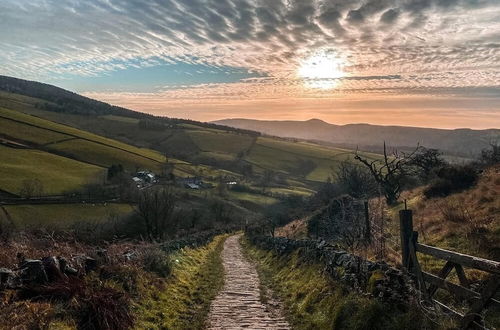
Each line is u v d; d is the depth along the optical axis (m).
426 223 16.75
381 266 9.52
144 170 110.94
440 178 24.17
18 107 192.12
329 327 9.11
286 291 14.12
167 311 10.55
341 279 10.88
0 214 56.44
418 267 8.74
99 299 8.23
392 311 7.91
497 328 7.00
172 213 44.12
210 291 14.23
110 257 11.37
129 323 8.58
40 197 69.25
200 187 106.94
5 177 79.25
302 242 18.30
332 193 51.03
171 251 19.78
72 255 10.27
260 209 94.00
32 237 12.16
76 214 59.97
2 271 7.70
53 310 7.29
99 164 109.50
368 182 41.19
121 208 65.44
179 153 163.00
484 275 9.50
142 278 11.62
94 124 198.25
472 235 13.02
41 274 8.28
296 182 133.88
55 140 120.81
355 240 16.02
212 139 191.38
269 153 174.50
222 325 10.21
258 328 9.95
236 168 146.75
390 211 24.83
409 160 35.41
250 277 18.08
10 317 6.66
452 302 8.36
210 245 36.84
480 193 17.64
